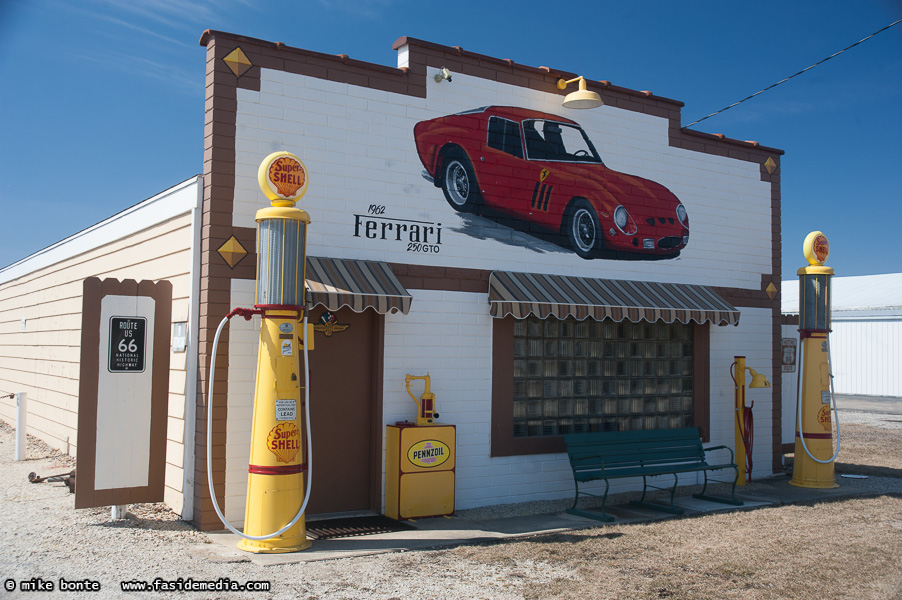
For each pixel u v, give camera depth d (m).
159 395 8.16
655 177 11.27
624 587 6.09
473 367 9.45
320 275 8.00
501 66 9.96
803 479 11.16
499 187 9.84
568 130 10.50
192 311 7.98
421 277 9.15
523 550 7.14
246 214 8.02
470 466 9.34
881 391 32.22
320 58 8.58
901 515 9.05
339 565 6.54
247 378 7.90
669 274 11.29
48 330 14.21
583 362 10.47
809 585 6.23
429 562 6.70
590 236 10.58
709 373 11.48
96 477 7.79
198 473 7.78
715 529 8.20
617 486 10.53
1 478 10.47
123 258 10.51
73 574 6.07
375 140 8.91
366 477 8.91
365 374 8.95
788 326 14.68
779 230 12.61
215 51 7.95
